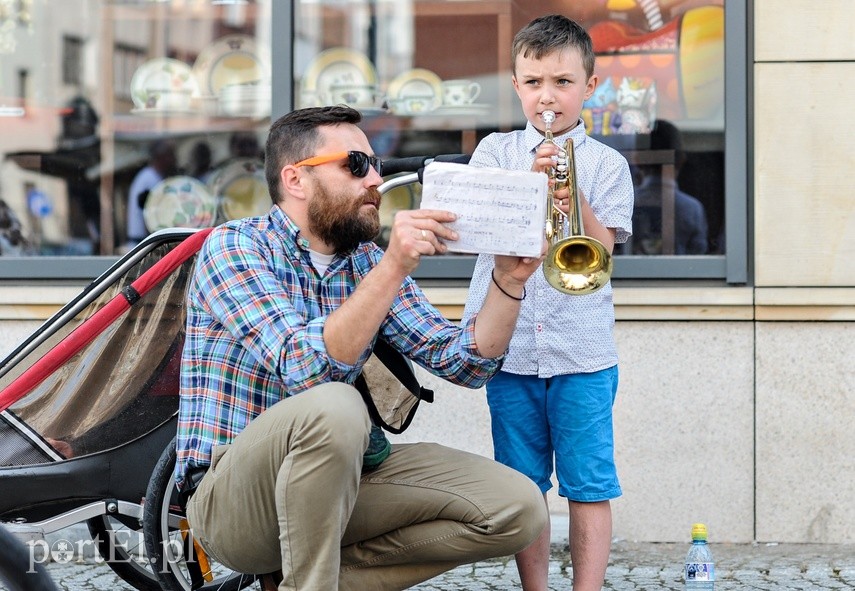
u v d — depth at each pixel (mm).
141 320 3793
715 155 5387
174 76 5793
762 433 5258
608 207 3918
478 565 4980
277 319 3143
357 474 3082
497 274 3242
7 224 5809
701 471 5285
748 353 5250
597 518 3920
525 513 3258
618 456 5328
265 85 5730
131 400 3863
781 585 4652
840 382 5215
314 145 3266
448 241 3018
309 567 3053
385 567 3379
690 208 5406
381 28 5656
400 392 3572
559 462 3943
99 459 3830
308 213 3287
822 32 5172
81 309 3742
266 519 3152
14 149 5832
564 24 3908
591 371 3898
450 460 3383
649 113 5441
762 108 5211
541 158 3428
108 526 4391
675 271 5359
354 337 3051
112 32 5816
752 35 5297
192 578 3932
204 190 5781
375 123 5668
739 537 5289
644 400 5305
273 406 3119
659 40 5438
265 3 5723
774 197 5215
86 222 5805
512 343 3949
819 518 5258
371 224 3287
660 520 5316
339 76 5699
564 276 3180
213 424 3230
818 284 5199
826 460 5234
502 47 5594
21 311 5523
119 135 5812
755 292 5215
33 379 3527
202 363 3270
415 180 3936
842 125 5176
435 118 5633
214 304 3219
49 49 5848
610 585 4688
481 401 5418
